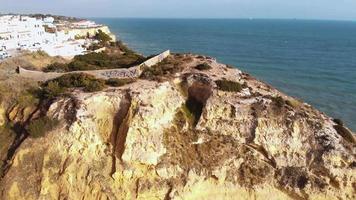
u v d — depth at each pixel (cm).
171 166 4444
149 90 4647
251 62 15338
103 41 9819
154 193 4338
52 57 6844
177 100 4856
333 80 12106
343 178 4612
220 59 15900
